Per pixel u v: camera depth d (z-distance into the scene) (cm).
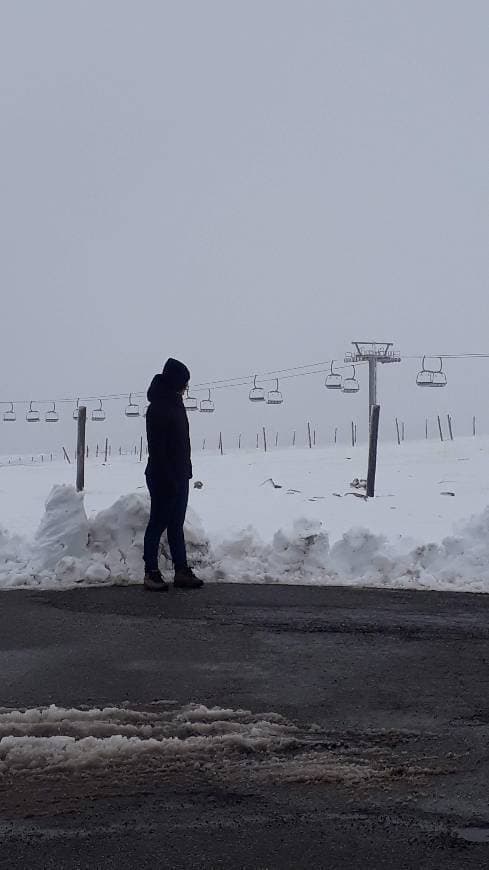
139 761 455
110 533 963
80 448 1817
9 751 462
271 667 623
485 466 2447
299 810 401
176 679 596
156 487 893
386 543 1005
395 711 532
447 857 358
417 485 2036
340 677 600
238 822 389
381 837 375
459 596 868
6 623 755
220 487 2067
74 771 443
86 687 579
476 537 966
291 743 477
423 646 678
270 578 949
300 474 2391
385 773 440
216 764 452
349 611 797
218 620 762
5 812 401
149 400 900
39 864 354
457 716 523
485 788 423
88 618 771
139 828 384
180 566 905
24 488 2227
